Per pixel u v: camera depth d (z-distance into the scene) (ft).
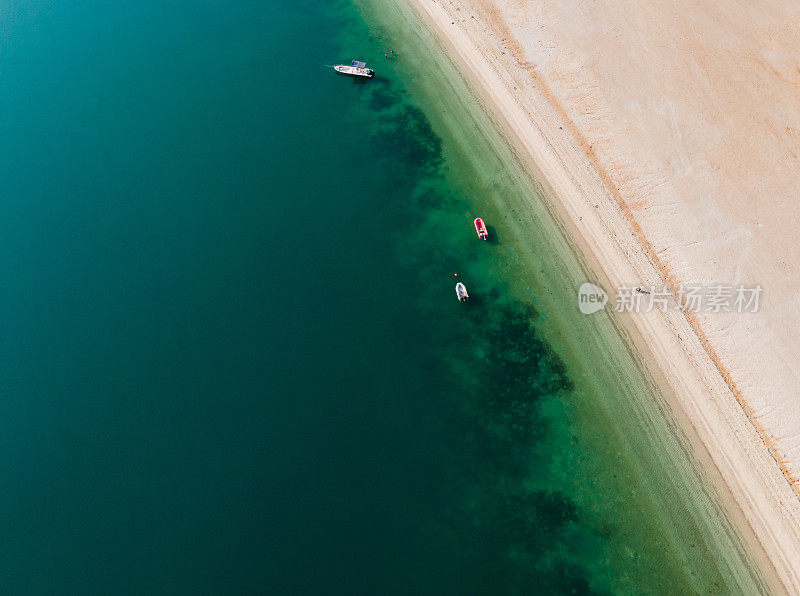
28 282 166.40
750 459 127.44
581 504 127.44
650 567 119.55
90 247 173.88
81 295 163.32
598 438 135.13
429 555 121.60
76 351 152.25
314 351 151.12
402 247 171.32
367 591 117.08
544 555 121.70
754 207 162.71
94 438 137.49
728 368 139.03
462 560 121.19
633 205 167.63
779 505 122.01
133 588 117.60
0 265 170.19
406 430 138.10
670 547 121.08
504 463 133.28
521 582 118.83
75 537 123.85
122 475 131.64
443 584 118.32
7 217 181.47
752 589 115.55
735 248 156.15
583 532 124.16
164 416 140.46
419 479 130.93
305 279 165.58
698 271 153.69
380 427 138.51
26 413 141.79
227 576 118.52
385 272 166.50
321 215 180.04
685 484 127.13
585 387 142.31
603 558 121.08
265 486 129.49
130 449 135.44
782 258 153.48
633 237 162.09
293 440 136.26
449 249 169.58
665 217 163.53
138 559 120.78
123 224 179.01
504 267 164.04
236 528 124.06
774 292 148.36
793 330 142.41
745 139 175.94
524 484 130.31
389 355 150.20
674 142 177.27
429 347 151.53
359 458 133.80
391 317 157.38
